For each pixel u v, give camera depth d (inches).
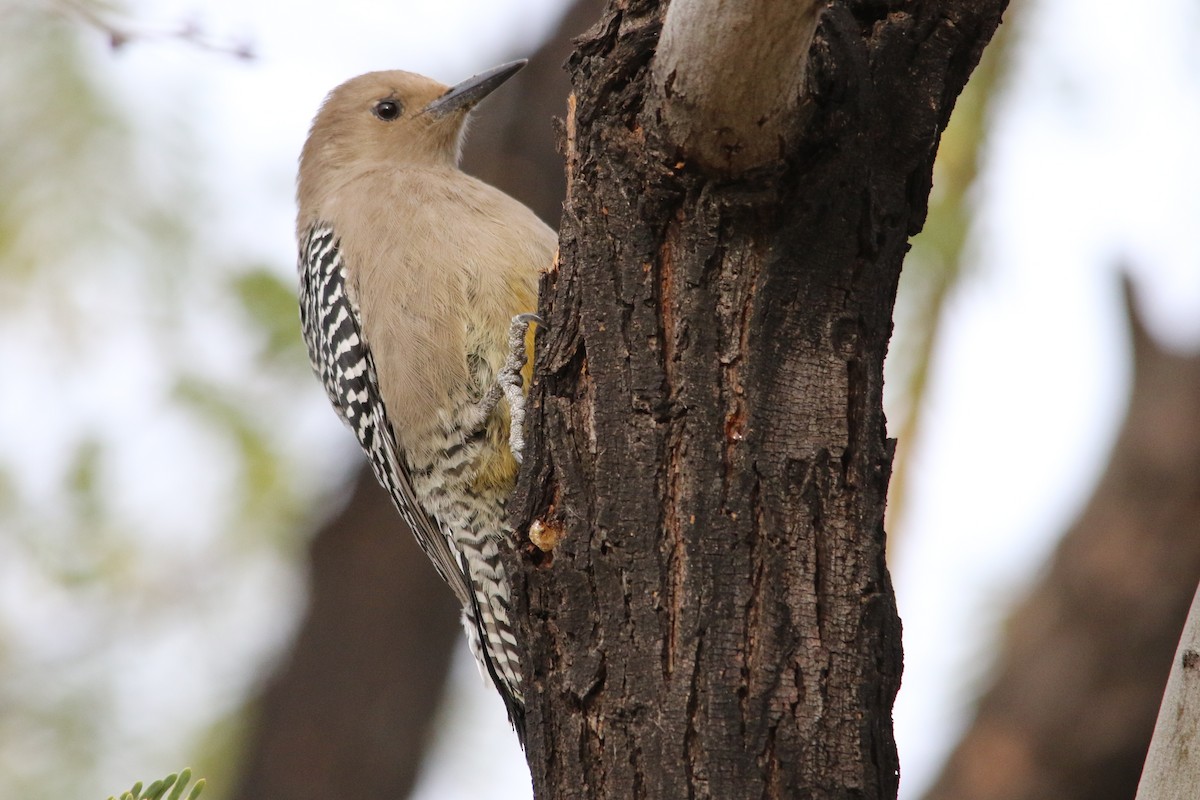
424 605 540.1
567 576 236.1
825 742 221.9
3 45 447.8
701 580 226.7
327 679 530.0
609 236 238.5
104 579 522.9
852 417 230.2
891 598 231.0
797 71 212.4
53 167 442.3
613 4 244.5
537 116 539.5
